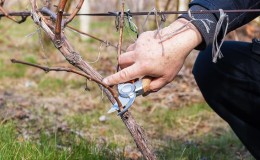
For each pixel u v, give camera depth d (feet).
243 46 5.93
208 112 14.80
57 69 4.88
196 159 9.53
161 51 4.67
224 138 11.84
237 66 5.84
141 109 15.26
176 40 4.74
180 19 4.90
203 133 12.91
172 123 13.64
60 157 8.48
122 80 4.76
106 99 16.24
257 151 6.15
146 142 5.23
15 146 8.81
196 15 4.93
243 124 6.12
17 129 11.05
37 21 5.40
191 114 14.44
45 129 11.21
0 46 24.97
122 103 4.77
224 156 10.50
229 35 20.79
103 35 29.48
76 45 25.53
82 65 5.28
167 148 10.53
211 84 6.05
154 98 16.52
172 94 16.87
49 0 6.21
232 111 6.12
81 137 10.23
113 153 9.21
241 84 5.86
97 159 8.67
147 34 4.82
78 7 5.42
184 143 11.19
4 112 12.74
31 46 24.71
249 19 5.54
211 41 4.92
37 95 16.57
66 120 12.62
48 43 23.66
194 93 17.02
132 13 5.39
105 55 23.50
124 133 12.20
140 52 4.70
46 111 13.92
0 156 8.17
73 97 16.49
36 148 8.68
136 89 4.76
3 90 17.08
